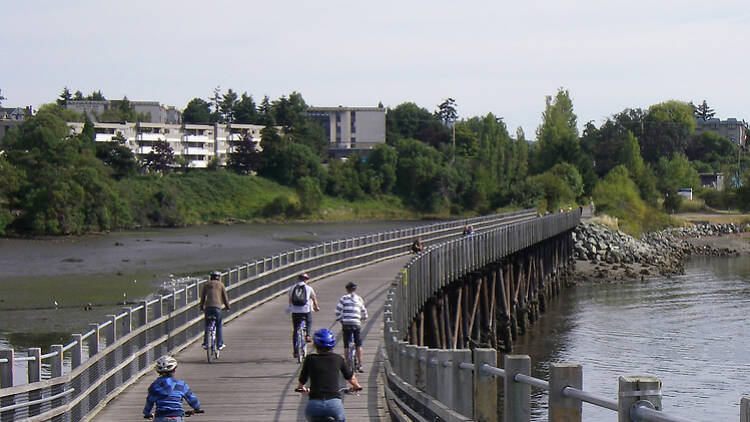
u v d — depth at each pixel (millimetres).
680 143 180500
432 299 34812
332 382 11383
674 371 34719
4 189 101125
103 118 188375
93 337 16625
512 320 46625
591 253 83375
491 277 46500
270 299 33125
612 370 35250
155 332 20875
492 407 10016
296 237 106188
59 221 101875
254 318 28594
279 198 143500
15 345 35062
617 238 87750
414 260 30219
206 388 18281
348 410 16312
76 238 98625
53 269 65312
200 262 73500
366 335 24922
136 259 74812
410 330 29719
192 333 24484
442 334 36781
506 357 9102
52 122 127688
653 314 51250
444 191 155750
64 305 46750
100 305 46906
